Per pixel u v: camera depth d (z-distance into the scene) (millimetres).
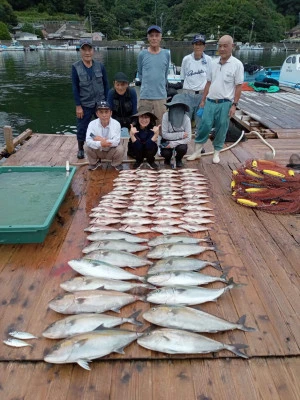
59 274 2910
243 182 4340
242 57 41000
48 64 35156
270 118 8961
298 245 3393
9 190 4160
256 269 3000
